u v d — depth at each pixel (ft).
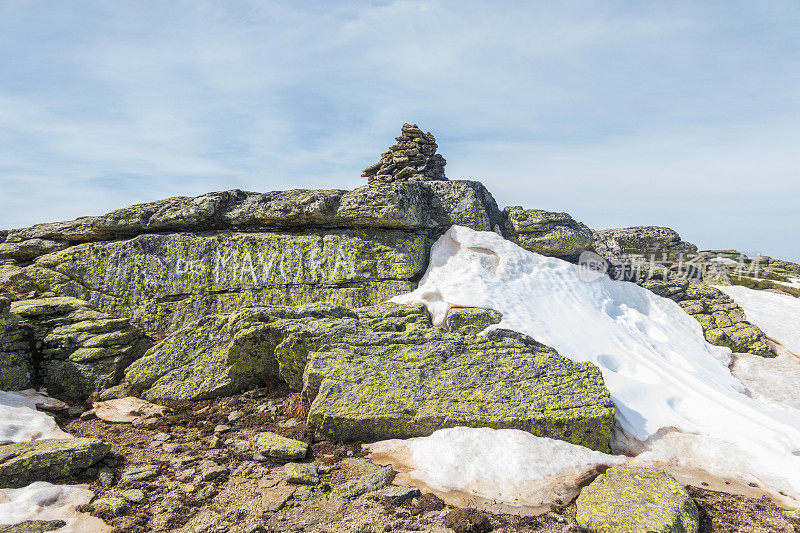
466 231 75.77
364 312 59.41
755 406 57.31
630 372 58.39
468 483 36.11
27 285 66.18
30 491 32.58
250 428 44.50
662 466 42.19
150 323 65.31
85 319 58.49
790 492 38.52
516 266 73.00
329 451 40.34
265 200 72.23
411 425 41.81
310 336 49.49
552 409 43.32
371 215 69.21
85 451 36.29
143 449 40.65
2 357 49.93
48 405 47.50
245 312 52.24
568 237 82.07
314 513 32.14
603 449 43.29
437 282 68.59
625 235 109.29
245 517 31.53
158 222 70.38
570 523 32.17
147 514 31.53
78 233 71.72
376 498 33.86
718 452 43.75
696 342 76.38
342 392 43.68
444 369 47.09
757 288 113.50
